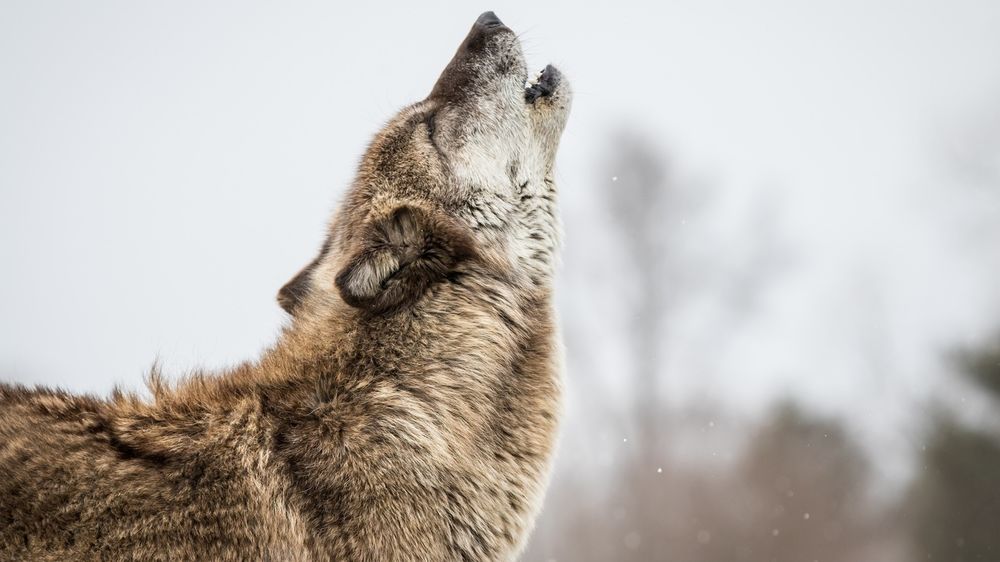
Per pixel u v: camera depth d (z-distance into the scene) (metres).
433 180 8.03
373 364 7.06
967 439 23.03
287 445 6.72
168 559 6.16
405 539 6.65
